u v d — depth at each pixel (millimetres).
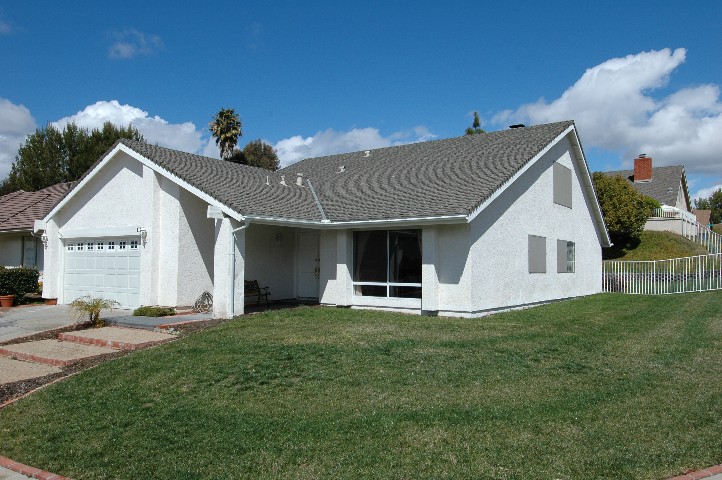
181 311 16734
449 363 9523
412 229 16328
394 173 20047
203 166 18875
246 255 18328
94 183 19344
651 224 35906
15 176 47344
